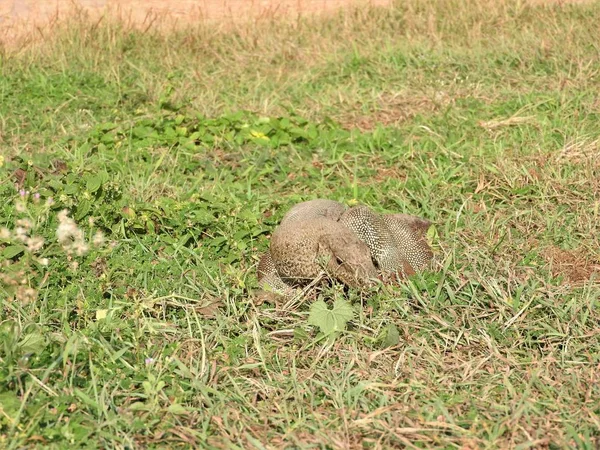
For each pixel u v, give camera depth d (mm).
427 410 5551
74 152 10336
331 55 14617
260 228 8125
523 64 13680
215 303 6781
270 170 9977
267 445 5262
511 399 5707
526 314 6602
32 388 5570
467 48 14609
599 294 6949
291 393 5766
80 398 5500
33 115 11789
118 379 5766
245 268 7582
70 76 13398
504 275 7207
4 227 7680
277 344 6395
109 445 5176
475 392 5836
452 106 12109
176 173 9898
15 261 7410
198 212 8273
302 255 6895
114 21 15281
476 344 6340
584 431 5316
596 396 5703
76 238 7270
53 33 14727
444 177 9633
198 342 6305
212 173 9930
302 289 7000
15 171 9055
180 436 5270
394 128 11477
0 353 5863
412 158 10352
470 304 6750
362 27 15680
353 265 6805
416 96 12742
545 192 9117
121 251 7656
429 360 6160
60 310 6562
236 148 10633
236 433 5324
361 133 11328
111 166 9797
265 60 14594
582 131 10664
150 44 15000
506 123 11352
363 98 12734
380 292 6840
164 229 8133
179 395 5648
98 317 6352
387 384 5836
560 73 13078
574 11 15773
